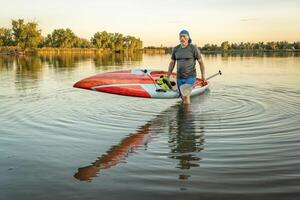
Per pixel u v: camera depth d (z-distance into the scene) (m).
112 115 7.45
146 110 8.01
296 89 11.60
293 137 5.62
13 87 12.54
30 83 13.90
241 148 5.09
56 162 4.57
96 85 8.16
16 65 28.56
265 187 3.73
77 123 6.72
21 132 6.07
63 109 8.14
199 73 19.52
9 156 4.80
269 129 6.14
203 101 9.26
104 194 3.63
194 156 4.78
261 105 8.53
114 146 5.26
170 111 7.88
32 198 3.55
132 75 8.81
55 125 6.55
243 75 17.31
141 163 4.53
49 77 16.75
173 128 6.32
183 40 8.45
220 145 5.26
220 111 7.80
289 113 7.49
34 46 84.12
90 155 4.86
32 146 5.27
